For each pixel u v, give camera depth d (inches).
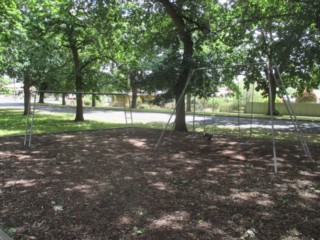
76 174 228.5
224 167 257.0
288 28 415.8
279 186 205.9
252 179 222.1
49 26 592.4
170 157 294.0
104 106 1412.4
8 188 194.2
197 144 370.9
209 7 495.2
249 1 471.5
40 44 629.9
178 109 474.9
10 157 284.7
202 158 291.6
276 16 433.1
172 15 483.8
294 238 131.8
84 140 390.3
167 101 491.8
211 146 357.7
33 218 149.5
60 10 554.9
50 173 230.7
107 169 244.2
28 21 574.9
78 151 317.1
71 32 598.9
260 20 461.1
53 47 655.1
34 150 319.6
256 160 285.1
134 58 661.3
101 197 179.8
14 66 653.3
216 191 193.6
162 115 917.2
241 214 156.9
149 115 914.7
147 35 542.0
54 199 175.5
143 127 560.7
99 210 160.1
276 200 178.5
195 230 138.4
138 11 530.3
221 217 152.9
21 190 190.7
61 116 800.3
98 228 139.7
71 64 689.0
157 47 568.4
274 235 134.3
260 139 421.4
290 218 152.7
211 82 472.1
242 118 850.1
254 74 456.1
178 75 455.5
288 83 559.5
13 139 389.4
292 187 204.1
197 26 498.0
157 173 234.7
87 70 660.1
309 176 231.6
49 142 370.9
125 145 357.1
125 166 255.4
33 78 763.4
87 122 645.9
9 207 163.0
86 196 181.0
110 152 314.2
